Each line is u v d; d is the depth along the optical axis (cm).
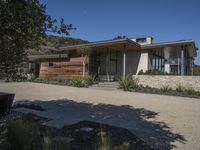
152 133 542
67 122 578
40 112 694
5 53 358
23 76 404
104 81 1956
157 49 1958
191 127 609
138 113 759
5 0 328
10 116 622
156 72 1756
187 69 2442
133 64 1988
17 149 353
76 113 718
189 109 862
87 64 2041
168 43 1772
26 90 1351
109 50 2083
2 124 526
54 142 367
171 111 812
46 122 577
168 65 2428
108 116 695
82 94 1213
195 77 1449
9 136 369
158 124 630
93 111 763
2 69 368
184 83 1485
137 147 443
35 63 2517
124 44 1734
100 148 365
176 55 2253
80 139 461
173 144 476
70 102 943
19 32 354
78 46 1959
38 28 371
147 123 634
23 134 357
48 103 899
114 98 1092
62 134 487
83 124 571
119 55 2058
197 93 1348
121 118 677
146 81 1622
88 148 415
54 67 2292
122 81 1539
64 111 741
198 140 506
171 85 1530
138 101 1020
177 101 1067
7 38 353
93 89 1505
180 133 554
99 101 989
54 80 2053
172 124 635
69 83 1816
